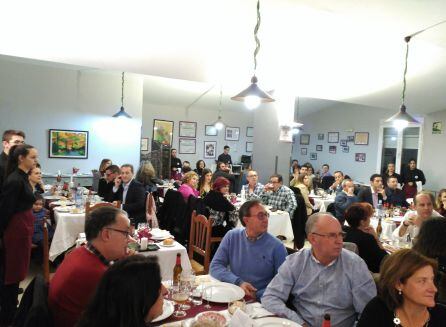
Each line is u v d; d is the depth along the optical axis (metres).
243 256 2.22
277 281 1.87
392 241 3.40
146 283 1.04
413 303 1.37
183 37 4.53
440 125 7.92
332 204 5.21
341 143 10.60
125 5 3.92
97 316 1.01
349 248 2.41
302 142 11.91
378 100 7.05
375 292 1.71
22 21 3.99
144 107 9.93
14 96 6.85
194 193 5.04
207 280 2.05
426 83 5.90
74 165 7.46
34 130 7.05
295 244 4.95
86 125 7.52
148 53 4.80
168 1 3.84
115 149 7.82
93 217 1.54
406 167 8.04
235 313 1.45
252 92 3.18
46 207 4.78
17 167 2.63
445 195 3.92
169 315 1.59
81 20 4.09
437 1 2.93
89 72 7.47
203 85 8.45
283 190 5.01
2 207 2.51
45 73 7.09
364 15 3.41
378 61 5.15
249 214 2.17
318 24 4.04
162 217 4.76
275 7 3.67
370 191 5.31
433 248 1.87
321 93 6.64
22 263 2.65
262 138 7.16
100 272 1.46
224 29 4.36
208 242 3.08
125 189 4.27
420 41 4.19
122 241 1.55
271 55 5.04
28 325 1.22
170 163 8.70
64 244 3.84
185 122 10.59
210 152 11.03
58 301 1.42
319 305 1.77
